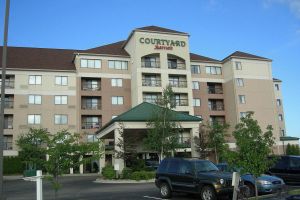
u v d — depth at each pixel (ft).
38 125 181.78
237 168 47.24
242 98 216.13
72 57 213.25
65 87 189.57
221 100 225.56
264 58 226.99
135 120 111.96
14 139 177.47
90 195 69.97
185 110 196.85
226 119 221.46
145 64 197.06
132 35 200.75
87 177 140.56
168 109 111.75
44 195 72.54
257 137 46.06
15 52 207.51
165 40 202.18
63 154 43.70
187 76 202.28
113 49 212.64
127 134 121.29
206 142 135.85
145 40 198.39
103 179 109.40
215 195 51.52
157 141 107.65
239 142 46.19
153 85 194.59
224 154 47.85
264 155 45.65
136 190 75.61
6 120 180.34
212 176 52.65
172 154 110.63
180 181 57.26
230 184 51.37
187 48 206.08
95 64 196.85
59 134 44.75
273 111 221.87
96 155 45.37
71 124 186.29
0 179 40.11
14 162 170.09
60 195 71.77
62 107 187.01
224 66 226.99
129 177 104.27
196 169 55.57
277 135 219.41
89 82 196.54
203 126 153.38
